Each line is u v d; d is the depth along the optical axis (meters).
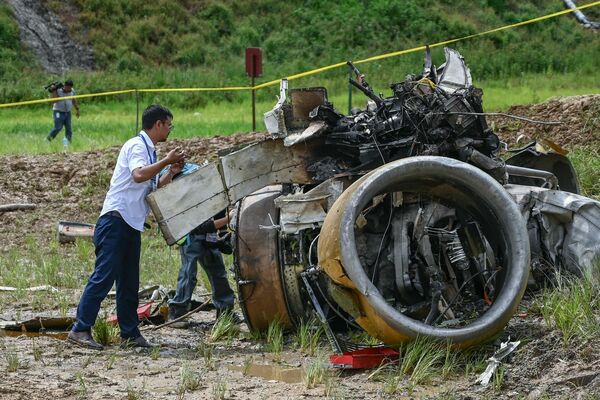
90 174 21.33
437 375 8.47
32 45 49.69
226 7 54.47
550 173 11.04
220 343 10.32
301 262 9.74
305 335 9.79
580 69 44.94
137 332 10.12
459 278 9.71
